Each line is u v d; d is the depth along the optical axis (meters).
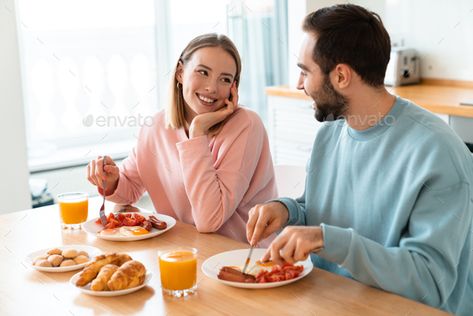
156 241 1.63
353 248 1.25
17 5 3.98
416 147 1.37
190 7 4.51
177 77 1.87
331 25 1.39
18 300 1.27
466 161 1.36
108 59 4.36
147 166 1.97
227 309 1.20
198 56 1.77
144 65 4.51
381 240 1.46
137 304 1.24
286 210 1.55
